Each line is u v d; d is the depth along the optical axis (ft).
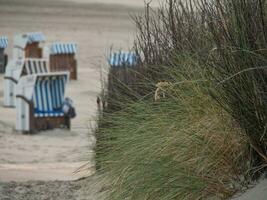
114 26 458.09
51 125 179.22
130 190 54.75
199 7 64.54
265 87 46.21
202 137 51.03
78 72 293.43
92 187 70.03
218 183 49.19
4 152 138.31
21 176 93.81
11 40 389.60
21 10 515.91
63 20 483.51
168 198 50.52
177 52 63.31
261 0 49.62
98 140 69.97
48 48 302.25
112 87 81.20
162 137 54.39
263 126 46.34
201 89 52.37
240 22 48.67
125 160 57.31
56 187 82.38
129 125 60.64
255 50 46.70
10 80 222.89
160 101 58.54
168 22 72.64
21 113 176.14
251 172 48.49
